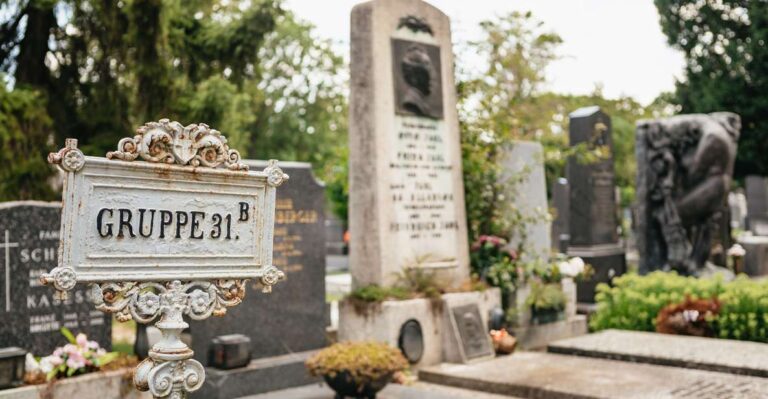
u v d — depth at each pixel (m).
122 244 2.65
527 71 16.45
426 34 8.80
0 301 6.21
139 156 2.72
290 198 8.05
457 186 8.91
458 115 9.35
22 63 14.87
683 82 25.03
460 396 6.35
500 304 8.88
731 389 5.96
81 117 15.12
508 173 10.18
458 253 8.79
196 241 2.84
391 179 8.13
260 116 33.50
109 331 6.88
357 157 8.17
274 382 7.18
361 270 8.06
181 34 15.36
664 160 12.77
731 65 23.58
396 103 8.31
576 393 5.98
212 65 16.44
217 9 18.14
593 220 12.62
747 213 22.31
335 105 36.69
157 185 2.74
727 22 24.05
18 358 5.20
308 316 8.09
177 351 2.76
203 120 15.01
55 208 6.59
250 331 7.53
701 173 12.56
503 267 9.20
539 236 10.64
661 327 8.91
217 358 6.95
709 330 8.61
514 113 10.45
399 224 8.16
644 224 13.03
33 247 6.43
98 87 15.01
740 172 24.89
